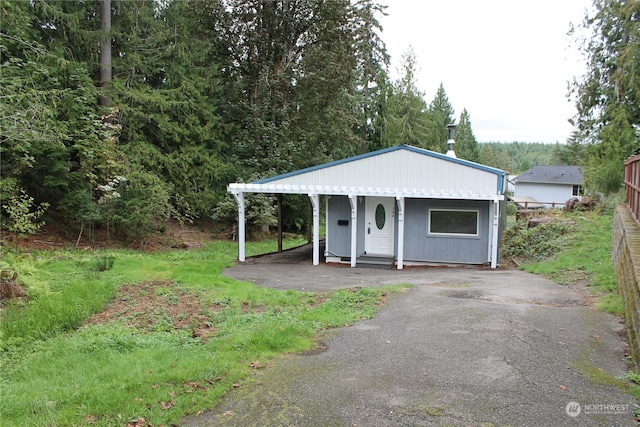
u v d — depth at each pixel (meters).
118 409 3.47
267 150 20.88
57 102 13.24
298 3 20.55
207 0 19.69
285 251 16.02
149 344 5.30
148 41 17.14
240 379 4.05
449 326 5.61
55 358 5.02
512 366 4.27
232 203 19.02
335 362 4.47
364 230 13.34
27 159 11.62
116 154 14.55
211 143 20.17
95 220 14.49
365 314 6.33
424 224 12.71
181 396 3.69
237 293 7.98
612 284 7.44
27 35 12.98
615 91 20.12
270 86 20.97
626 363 4.30
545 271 9.84
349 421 3.28
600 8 20.86
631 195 10.21
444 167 12.14
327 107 22.33
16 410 3.51
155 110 17.19
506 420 3.26
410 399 3.62
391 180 12.49
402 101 35.38
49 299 6.98
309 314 6.34
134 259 11.80
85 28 15.58
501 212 13.68
